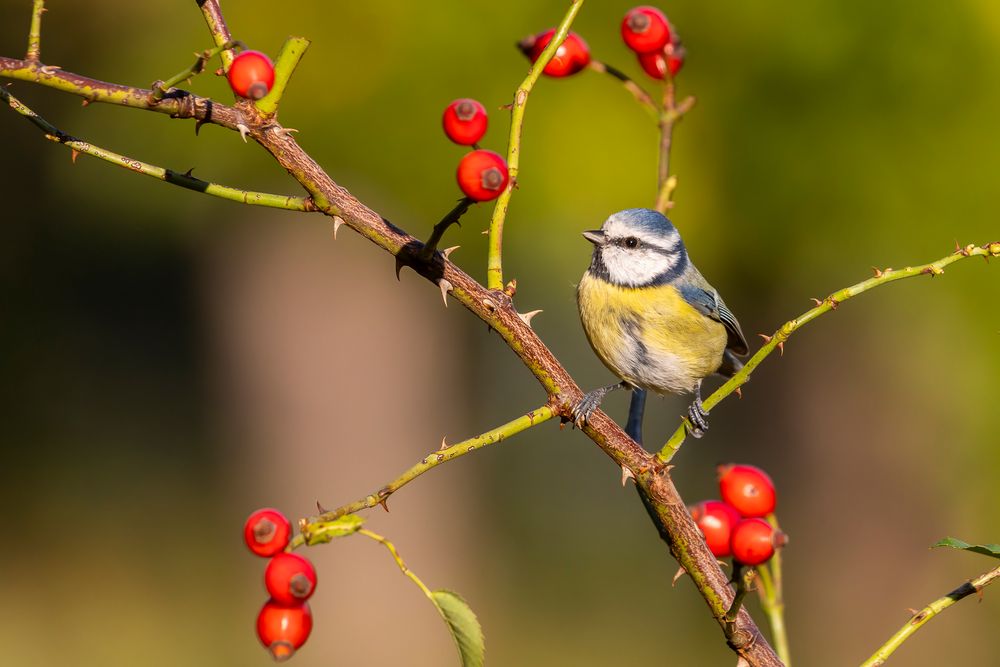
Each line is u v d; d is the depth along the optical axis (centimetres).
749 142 1291
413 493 1833
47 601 1755
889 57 1252
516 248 1645
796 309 1484
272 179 1375
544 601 1955
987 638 1498
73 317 2339
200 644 1659
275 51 1304
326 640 1755
